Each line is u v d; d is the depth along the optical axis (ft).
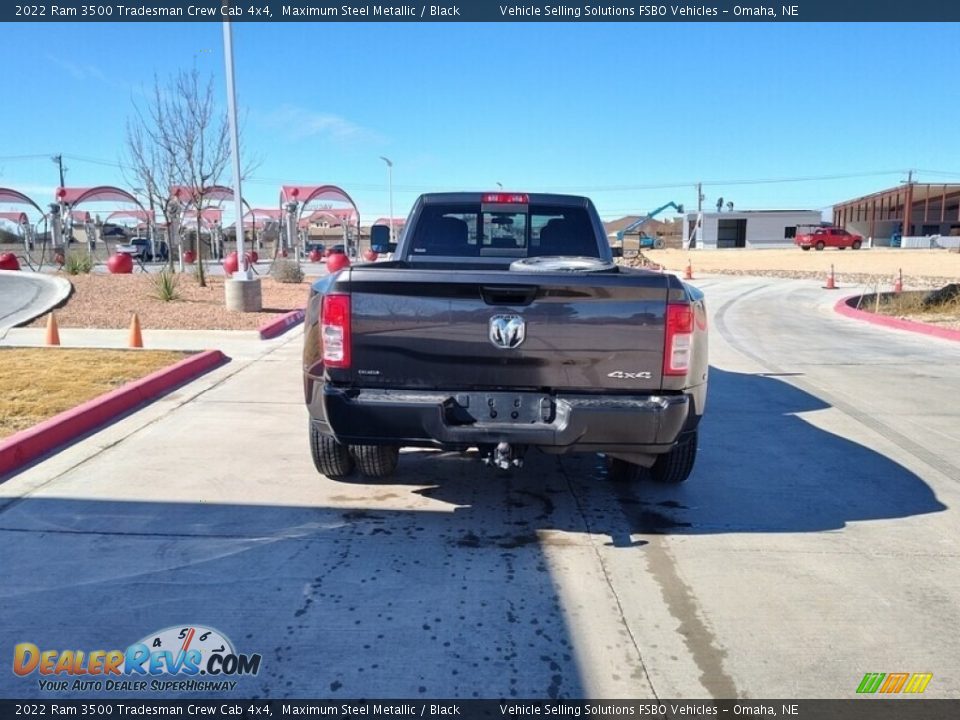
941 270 120.78
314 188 136.36
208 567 12.96
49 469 17.94
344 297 13.74
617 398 13.64
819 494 17.24
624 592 12.36
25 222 146.92
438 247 20.68
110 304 48.01
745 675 10.14
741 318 59.47
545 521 15.35
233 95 45.93
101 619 11.27
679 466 16.83
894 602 12.16
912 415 25.16
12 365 28.35
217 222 154.92
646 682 9.96
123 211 172.65
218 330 39.70
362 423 13.82
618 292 13.39
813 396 28.14
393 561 13.33
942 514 16.07
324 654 10.44
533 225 20.75
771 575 13.06
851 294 79.00
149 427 21.76
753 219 259.80
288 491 16.74
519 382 13.69
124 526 14.65
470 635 10.98
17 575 12.56
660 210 239.91
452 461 19.04
